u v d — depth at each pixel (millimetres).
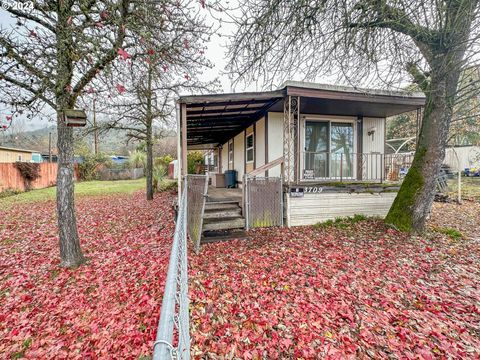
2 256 4910
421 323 2686
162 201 11438
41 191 15500
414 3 3859
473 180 15109
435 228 5938
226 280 3625
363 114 8625
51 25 3373
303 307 2963
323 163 8398
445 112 5176
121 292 3510
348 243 5156
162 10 3443
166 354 709
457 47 4043
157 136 12320
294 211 6566
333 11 4266
